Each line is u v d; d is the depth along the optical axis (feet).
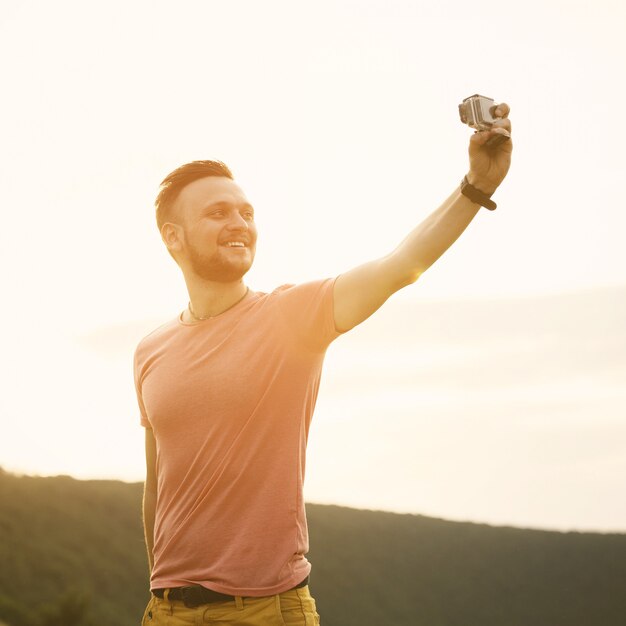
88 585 115.14
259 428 10.14
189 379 10.46
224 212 11.05
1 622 89.86
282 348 10.20
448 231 9.02
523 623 147.02
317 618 10.21
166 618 10.25
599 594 161.99
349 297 9.71
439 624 141.90
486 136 8.68
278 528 9.96
